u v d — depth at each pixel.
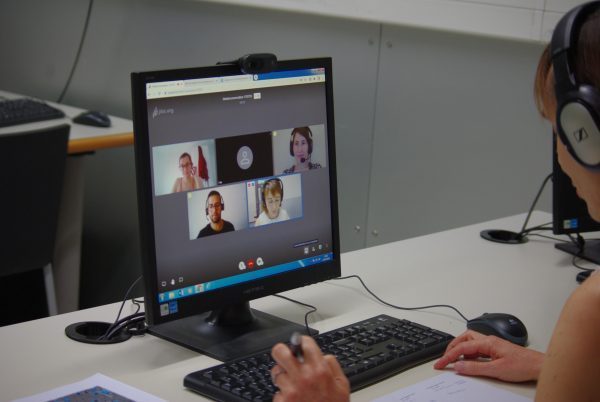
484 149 2.32
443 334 1.33
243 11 2.93
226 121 1.33
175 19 3.21
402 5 2.38
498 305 1.51
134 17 3.40
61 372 1.22
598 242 1.88
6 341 1.33
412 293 1.58
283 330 1.37
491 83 2.26
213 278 1.33
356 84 2.63
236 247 1.36
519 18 2.12
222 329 1.37
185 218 1.29
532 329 1.40
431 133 2.45
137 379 1.20
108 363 1.26
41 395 1.13
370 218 2.70
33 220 2.41
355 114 2.66
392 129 2.56
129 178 3.56
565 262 1.77
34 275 3.28
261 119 1.37
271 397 1.09
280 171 1.41
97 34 3.60
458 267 1.73
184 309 1.30
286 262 1.43
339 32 2.63
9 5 4.01
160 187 1.26
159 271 1.27
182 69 1.26
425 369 1.25
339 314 1.47
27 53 3.99
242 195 1.36
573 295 0.88
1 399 1.13
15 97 3.61
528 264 1.76
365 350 1.26
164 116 1.25
